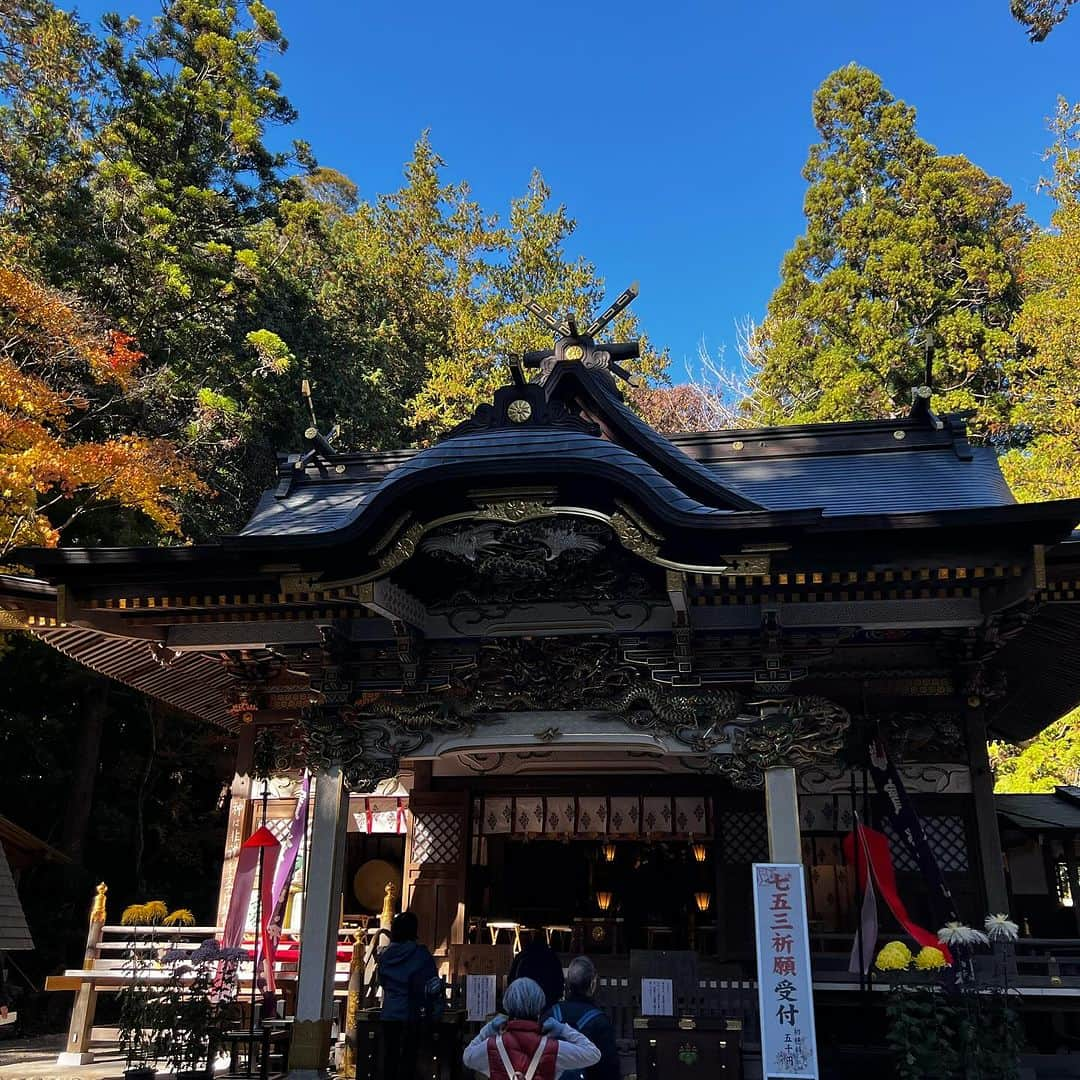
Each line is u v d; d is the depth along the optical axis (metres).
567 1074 5.68
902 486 12.62
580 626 10.31
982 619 9.69
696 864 17.19
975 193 36.19
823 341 35.66
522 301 36.59
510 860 17.45
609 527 9.28
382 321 36.75
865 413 32.03
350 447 31.06
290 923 12.64
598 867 17.47
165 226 23.42
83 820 21.12
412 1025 7.97
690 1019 8.67
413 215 39.81
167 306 23.89
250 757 12.97
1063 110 28.53
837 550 9.18
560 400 12.25
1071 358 25.42
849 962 10.24
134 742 23.89
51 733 21.89
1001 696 12.03
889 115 36.78
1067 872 15.27
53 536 14.98
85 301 20.84
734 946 11.52
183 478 17.78
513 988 5.25
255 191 28.84
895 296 33.72
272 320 28.17
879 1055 9.35
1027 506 8.51
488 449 9.37
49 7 24.17
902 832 10.58
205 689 14.51
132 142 25.84
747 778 9.79
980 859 10.99
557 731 10.20
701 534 8.95
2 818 17.75
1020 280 32.62
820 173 39.03
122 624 10.69
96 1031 12.76
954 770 11.38
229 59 27.77
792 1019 7.59
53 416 16.27
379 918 13.45
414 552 9.30
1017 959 9.98
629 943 16.80
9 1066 11.73
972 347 32.19
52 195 22.36
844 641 11.52
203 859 24.66
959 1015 8.12
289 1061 9.34
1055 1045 11.89
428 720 10.39
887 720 11.49
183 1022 9.53
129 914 12.27
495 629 10.46
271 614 10.53
